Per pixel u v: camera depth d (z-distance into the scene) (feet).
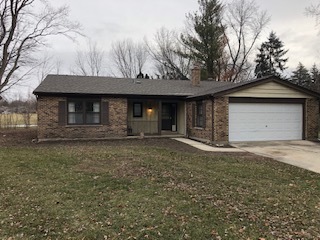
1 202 17.71
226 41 109.09
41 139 49.19
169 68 117.60
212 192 19.72
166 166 26.99
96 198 18.39
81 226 14.39
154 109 63.10
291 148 41.52
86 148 38.83
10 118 82.17
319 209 16.96
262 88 48.47
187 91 59.11
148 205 17.16
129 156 31.58
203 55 101.50
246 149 40.83
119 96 53.11
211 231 13.89
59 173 24.45
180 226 14.38
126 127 53.98
